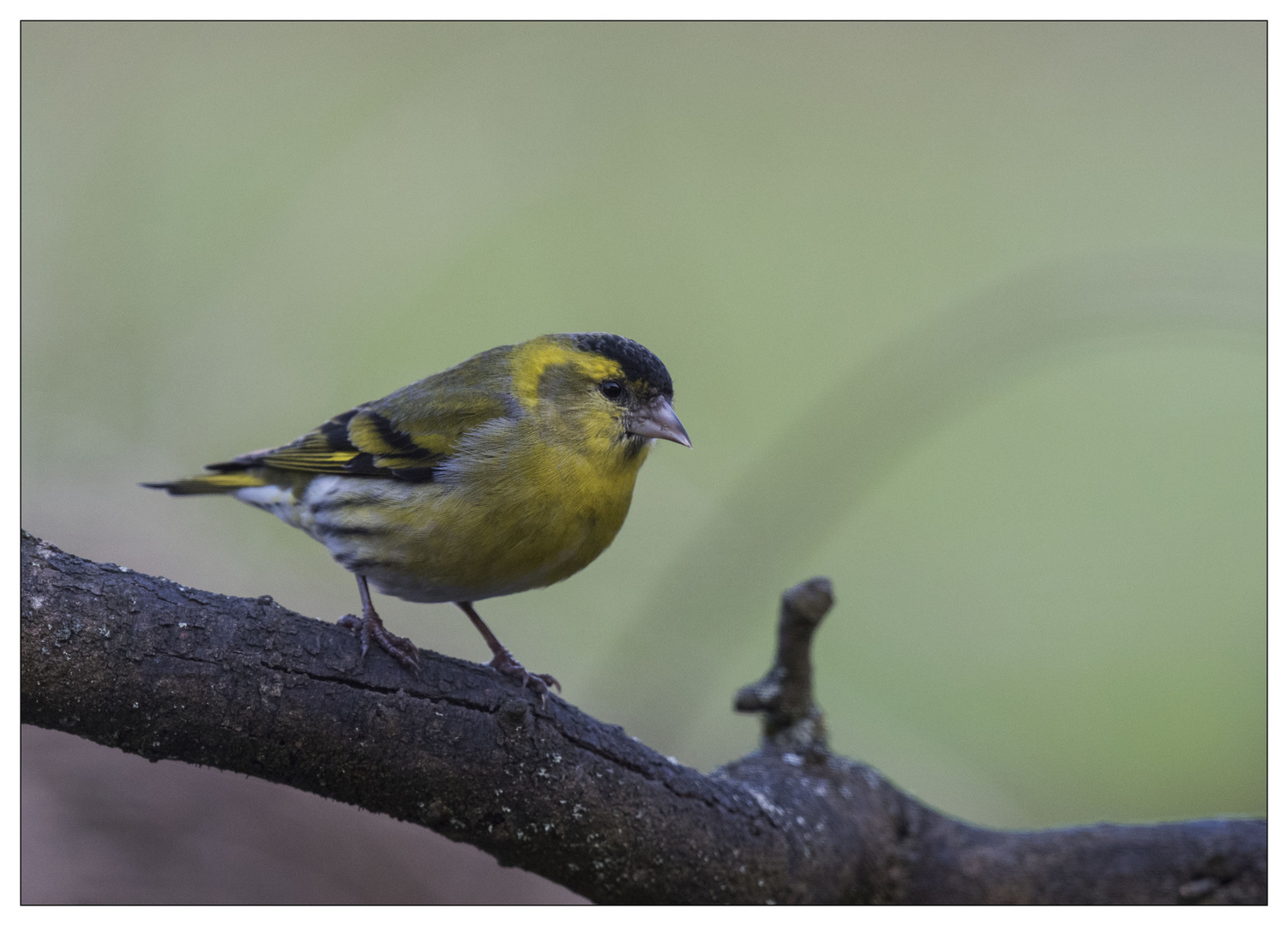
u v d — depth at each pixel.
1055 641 14.12
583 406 6.64
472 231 15.23
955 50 16.84
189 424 13.91
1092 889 6.52
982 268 15.70
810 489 10.19
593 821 5.31
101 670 4.43
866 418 10.07
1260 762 12.66
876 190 16.36
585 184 15.86
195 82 14.90
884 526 15.20
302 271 14.70
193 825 8.39
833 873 6.20
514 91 15.76
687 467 14.74
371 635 4.99
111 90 14.62
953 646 13.84
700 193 16.02
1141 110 16.44
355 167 15.20
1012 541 14.97
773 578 10.27
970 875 6.58
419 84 15.58
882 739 12.50
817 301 15.62
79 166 14.35
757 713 6.93
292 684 4.73
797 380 15.16
